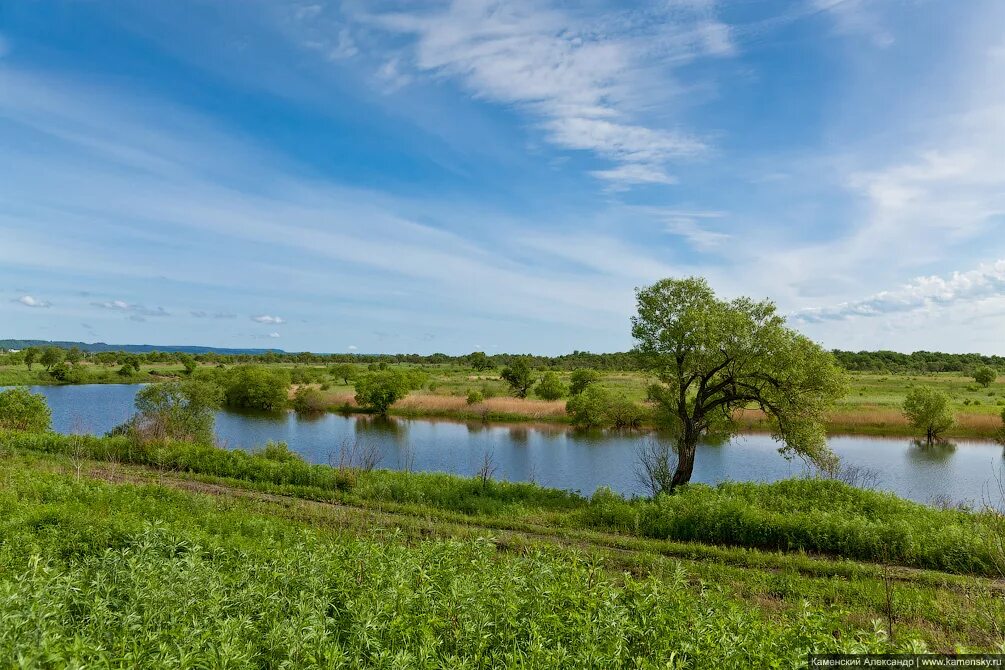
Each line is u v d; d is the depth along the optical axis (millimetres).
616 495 22172
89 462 23688
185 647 5387
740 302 22422
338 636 6070
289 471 22344
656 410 25125
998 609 9602
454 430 49250
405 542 12938
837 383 21484
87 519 11906
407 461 34969
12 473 17516
